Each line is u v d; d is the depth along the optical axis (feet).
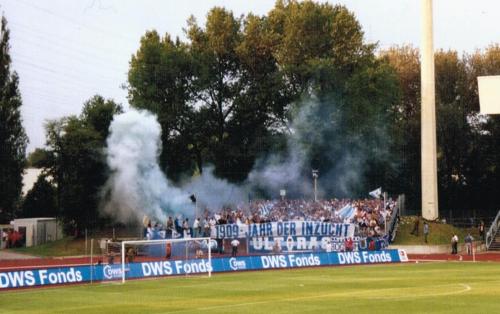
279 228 220.23
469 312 91.97
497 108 169.78
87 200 266.77
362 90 297.74
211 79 312.91
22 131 254.47
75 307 106.83
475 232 278.67
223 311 98.07
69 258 220.84
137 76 302.25
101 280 152.97
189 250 208.85
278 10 327.26
